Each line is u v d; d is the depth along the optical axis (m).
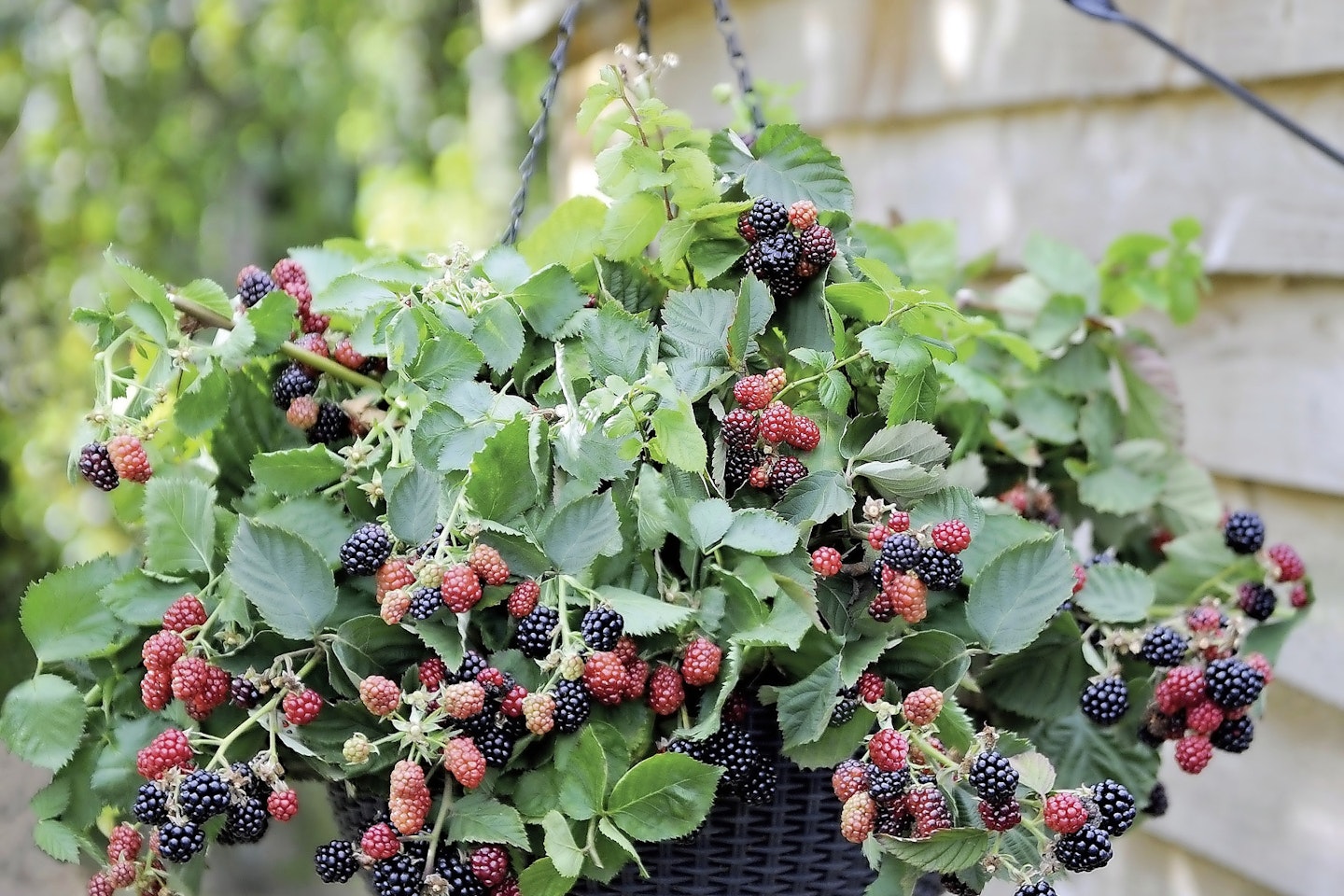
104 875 1.05
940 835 1.00
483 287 1.09
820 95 1.83
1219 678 1.09
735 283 1.11
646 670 1.03
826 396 1.05
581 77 2.27
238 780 1.01
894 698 1.05
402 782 1.00
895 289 1.06
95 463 1.06
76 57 3.56
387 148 4.92
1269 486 1.42
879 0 1.75
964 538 1.03
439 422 1.06
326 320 1.13
